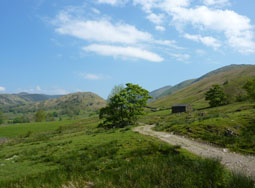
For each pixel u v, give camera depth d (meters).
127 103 46.72
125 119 49.06
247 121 22.80
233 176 7.50
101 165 12.85
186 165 9.59
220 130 21.50
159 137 23.28
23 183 10.23
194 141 19.98
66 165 13.59
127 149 17.12
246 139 17.03
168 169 8.87
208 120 27.47
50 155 19.91
